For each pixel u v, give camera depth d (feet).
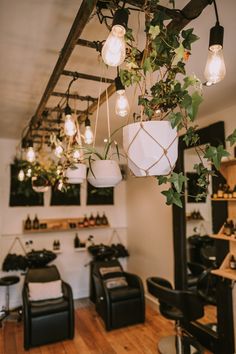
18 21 4.45
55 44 5.12
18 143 13.69
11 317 11.78
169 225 11.82
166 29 3.00
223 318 8.41
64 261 14.33
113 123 10.37
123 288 11.61
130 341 9.75
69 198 14.60
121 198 16.10
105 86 6.91
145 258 13.73
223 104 8.58
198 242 9.93
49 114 8.45
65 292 10.57
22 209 13.62
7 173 13.41
